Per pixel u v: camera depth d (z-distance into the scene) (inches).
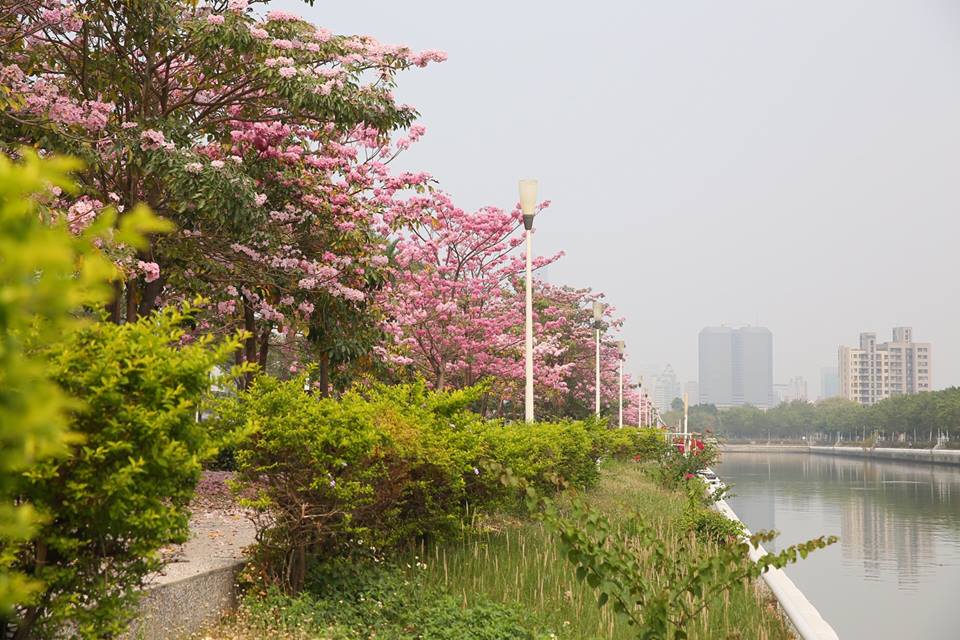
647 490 934.4
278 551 333.7
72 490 181.3
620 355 1769.2
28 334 170.4
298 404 334.6
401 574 376.8
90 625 193.0
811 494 1764.3
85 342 187.8
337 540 367.9
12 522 71.6
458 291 944.9
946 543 979.3
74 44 555.2
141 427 183.0
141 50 573.6
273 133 602.9
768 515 1306.6
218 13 575.8
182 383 193.6
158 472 189.0
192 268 624.7
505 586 391.9
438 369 954.1
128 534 198.1
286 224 632.4
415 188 706.8
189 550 358.6
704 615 369.4
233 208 531.2
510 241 973.2
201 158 538.9
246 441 326.0
